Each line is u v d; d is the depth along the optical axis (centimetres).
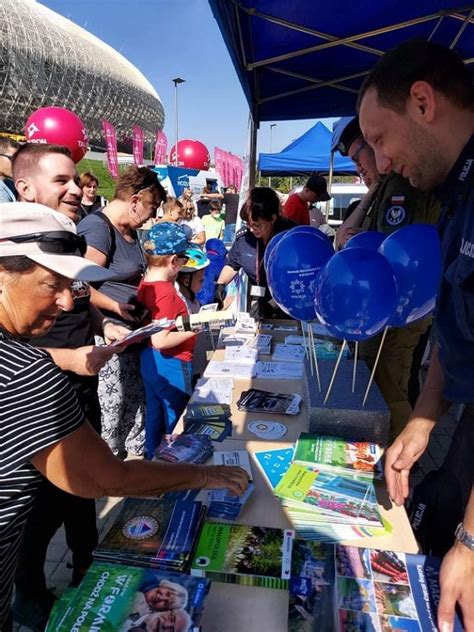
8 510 86
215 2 189
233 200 955
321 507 112
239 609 85
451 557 83
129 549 93
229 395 177
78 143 303
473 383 103
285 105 436
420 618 80
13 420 77
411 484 290
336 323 131
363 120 106
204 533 101
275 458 134
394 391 224
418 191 214
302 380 193
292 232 166
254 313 322
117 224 261
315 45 305
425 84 93
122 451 299
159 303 232
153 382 244
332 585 86
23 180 177
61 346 181
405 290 139
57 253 97
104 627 73
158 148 1278
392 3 248
